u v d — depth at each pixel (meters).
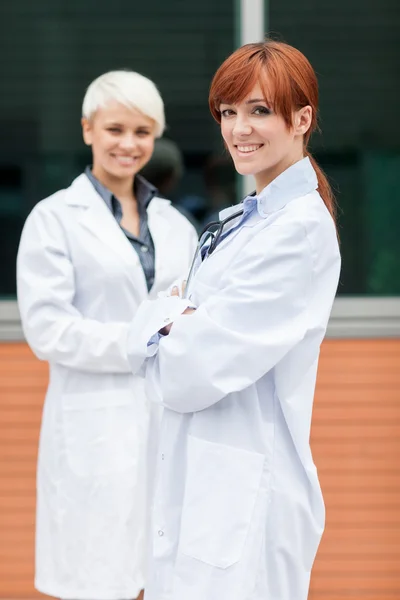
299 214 2.44
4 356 4.50
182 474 2.57
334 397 4.53
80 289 3.52
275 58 2.44
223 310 2.42
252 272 2.42
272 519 2.48
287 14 4.54
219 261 2.55
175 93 4.54
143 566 3.53
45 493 3.52
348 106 4.55
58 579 3.48
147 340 2.56
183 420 2.56
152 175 4.53
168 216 3.78
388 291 4.58
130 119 3.50
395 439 4.51
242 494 2.45
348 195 4.57
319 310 2.47
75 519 3.44
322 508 2.56
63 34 4.54
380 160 4.56
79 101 4.55
